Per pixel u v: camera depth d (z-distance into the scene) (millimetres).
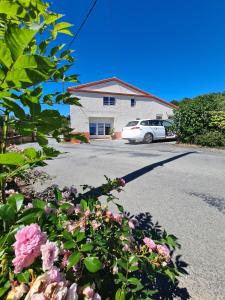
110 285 1338
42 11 1006
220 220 3273
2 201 1349
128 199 4164
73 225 1432
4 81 711
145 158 8375
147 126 15234
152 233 1852
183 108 12766
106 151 11047
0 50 658
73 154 10297
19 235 914
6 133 1207
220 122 11258
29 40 668
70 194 2250
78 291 1057
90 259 1113
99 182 5414
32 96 927
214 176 5574
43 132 946
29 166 1104
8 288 928
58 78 1240
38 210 1051
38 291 839
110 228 1671
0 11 897
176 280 2043
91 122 23062
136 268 1344
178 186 4887
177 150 10523
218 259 2406
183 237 2832
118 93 23750
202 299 1892
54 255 933
